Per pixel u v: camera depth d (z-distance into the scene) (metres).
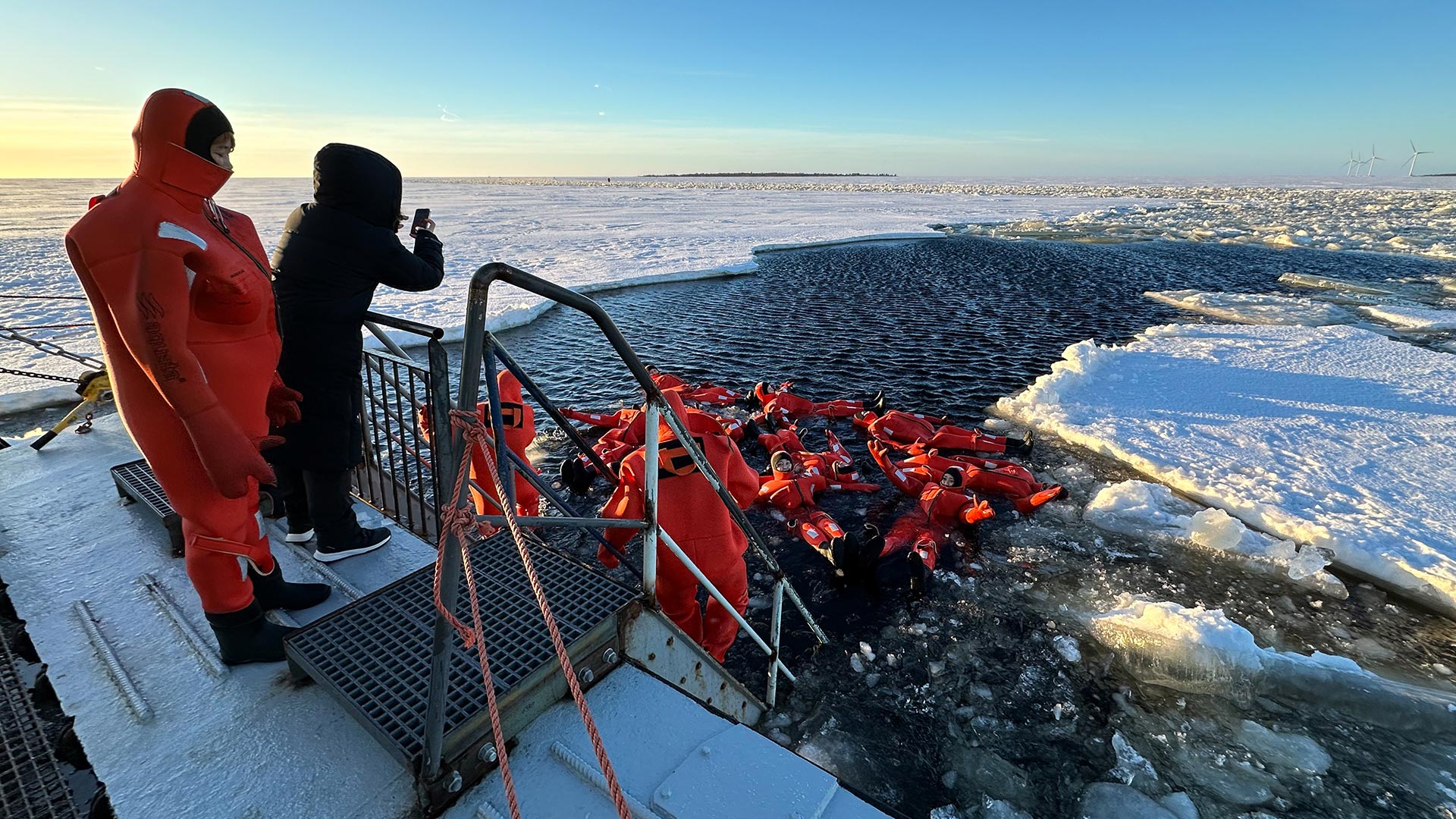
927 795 3.41
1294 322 16.25
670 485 3.58
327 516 2.91
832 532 5.57
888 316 17.20
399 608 2.36
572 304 1.71
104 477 3.93
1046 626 4.72
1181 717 3.91
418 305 18.34
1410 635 4.74
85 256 1.65
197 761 1.91
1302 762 3.60
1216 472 7.13
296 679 2.22
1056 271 26.28
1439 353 12.77
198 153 1.79
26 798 1.81
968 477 6.72
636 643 2.37
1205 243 38.34
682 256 30.17
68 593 2.73
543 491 2.65
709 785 1.75
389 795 1.80
